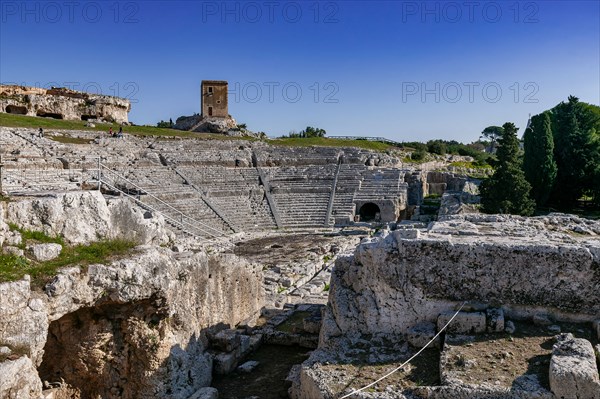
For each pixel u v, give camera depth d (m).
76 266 11.14
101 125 71.94
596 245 11.18
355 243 40.66
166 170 53.25
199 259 14.71
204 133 82.81
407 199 55.47
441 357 10.23
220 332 15.72
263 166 62.88
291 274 28.27
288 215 50.88
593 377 8.40
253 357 16.23
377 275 12.23
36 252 11.14
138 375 12.17
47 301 10.30
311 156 65.50
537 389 8.74
